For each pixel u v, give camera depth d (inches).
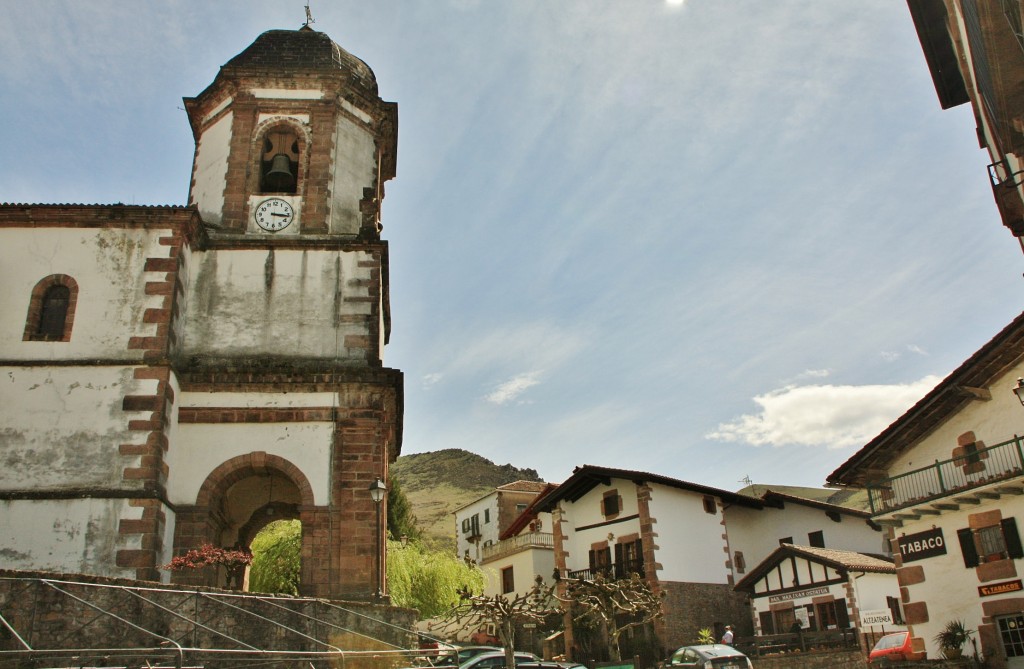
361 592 749.3
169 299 807.1
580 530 1504.7
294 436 807.1
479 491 5442.9
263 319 860.6
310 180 938.1
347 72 984.9
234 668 553.9
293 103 974.4
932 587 830.5
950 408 839.7
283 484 929.5
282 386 823.1
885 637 987.3
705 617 1375.5
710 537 1465.3
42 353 770.2
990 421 812.0
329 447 805.2
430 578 1314.0
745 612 1439.5
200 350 840.3
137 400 758.5
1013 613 759.1
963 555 808.9
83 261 813.9
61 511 706.2
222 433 801.6
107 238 826.2
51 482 722.2
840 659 1061.8
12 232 818.2
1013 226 575.2
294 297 872.9
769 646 1195.9
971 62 621.3
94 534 701.3
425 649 670.5
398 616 684.1
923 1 702.5
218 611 573.0
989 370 808.3
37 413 745.0
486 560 1808.6
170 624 544.1
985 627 778.8
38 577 496.1
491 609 685.3
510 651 656.4
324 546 767.1
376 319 874.1
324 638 622.2
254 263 883.4
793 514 1549.0
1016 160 582.2
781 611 1284.4
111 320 792.3
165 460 761.6
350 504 783.7
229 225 906.7
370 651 591.2
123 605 528.4
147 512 713.6
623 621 1365.7
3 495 706.8
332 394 824.9
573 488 1509.6
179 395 808.9
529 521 1683.1
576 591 1104.2
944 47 740.0
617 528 1435.8
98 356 775.7
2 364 759.7
